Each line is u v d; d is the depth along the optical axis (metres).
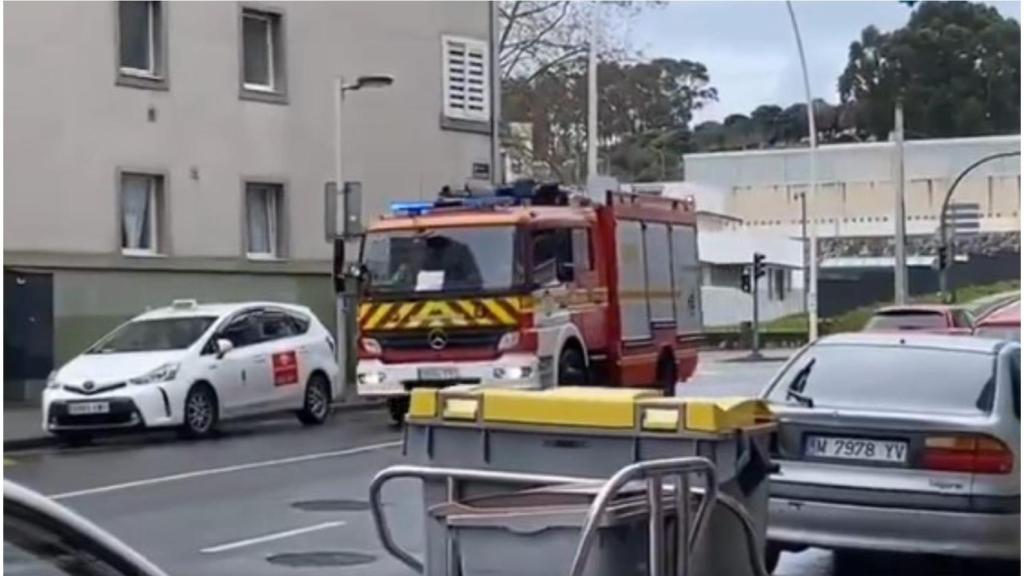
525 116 61.09
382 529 8.16
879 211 82.69
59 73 30.17
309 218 34.69
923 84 88.50
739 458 7.86
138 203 31.84
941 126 87.69
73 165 30.36
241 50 33.47
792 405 10.90
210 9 32.84
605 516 7.06
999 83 87.38
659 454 7.82
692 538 7.45
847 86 92.31
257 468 19.55
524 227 22.75
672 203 27.12
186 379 23.48
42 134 29.89
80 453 21.75
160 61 32.03
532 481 7.71
